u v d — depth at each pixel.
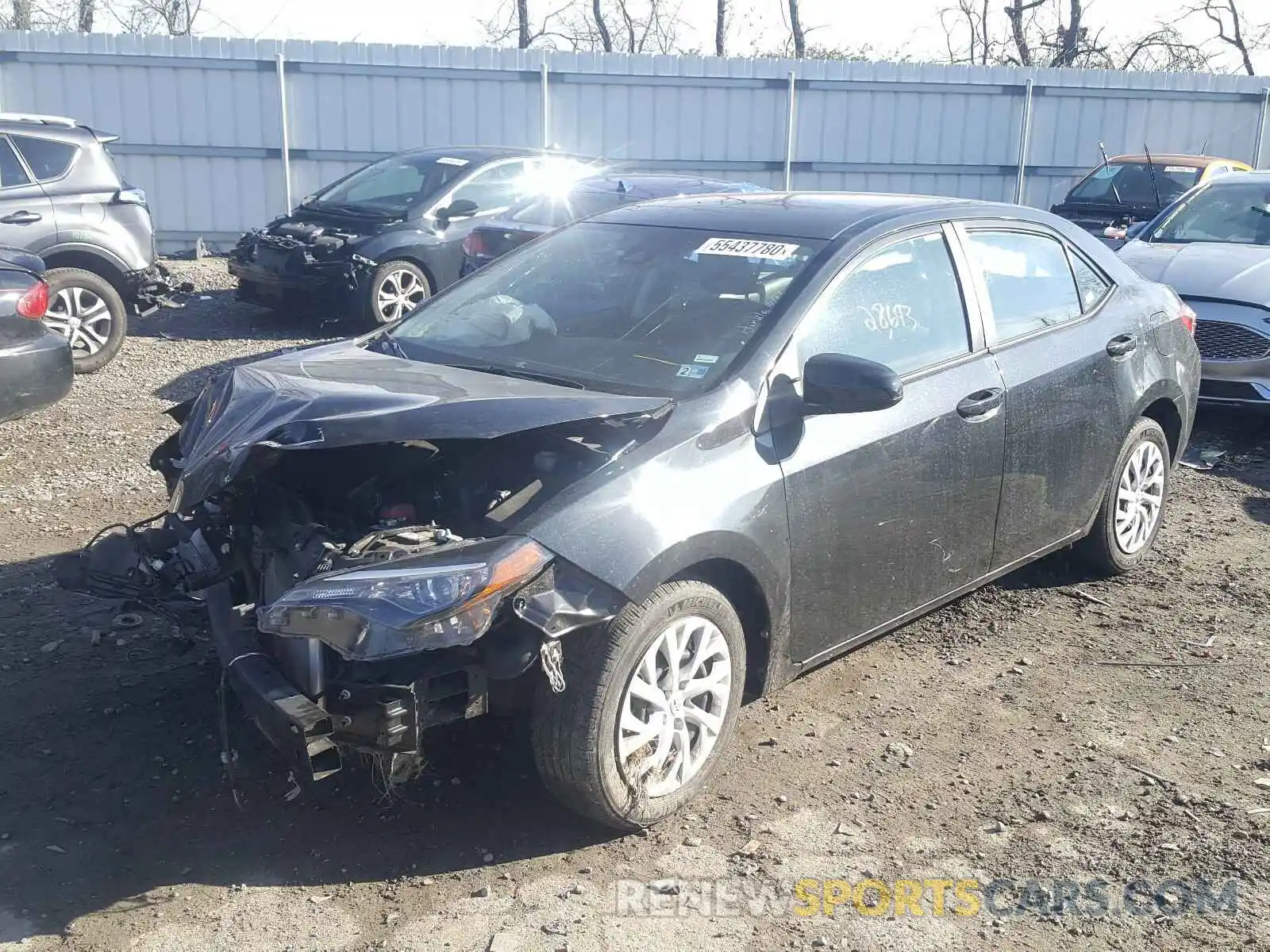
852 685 4.60
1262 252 8.57
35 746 4.04
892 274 4.40
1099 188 14.91
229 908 3.25
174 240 16.89
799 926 3.21
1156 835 3.62
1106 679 4.68
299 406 3.52
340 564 3.34
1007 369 4.65
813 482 3.87
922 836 3.61
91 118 16.30
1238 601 5.46
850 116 18.39
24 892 3.29
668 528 3.46
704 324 4.10
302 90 16.78
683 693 3.61
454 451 3.86
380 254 11.33
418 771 3.44
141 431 8.01
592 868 3.44
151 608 4.02
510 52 17.20
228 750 3.55
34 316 7.05
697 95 17.89
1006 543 4.79
